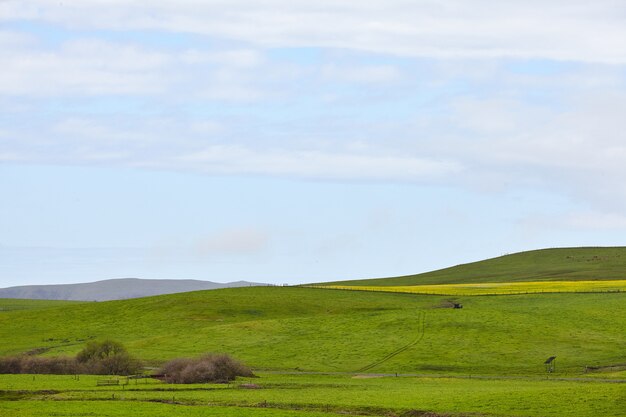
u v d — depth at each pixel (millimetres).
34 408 93750
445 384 125938
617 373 141750
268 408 95312
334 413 93375
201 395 107625
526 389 108125
